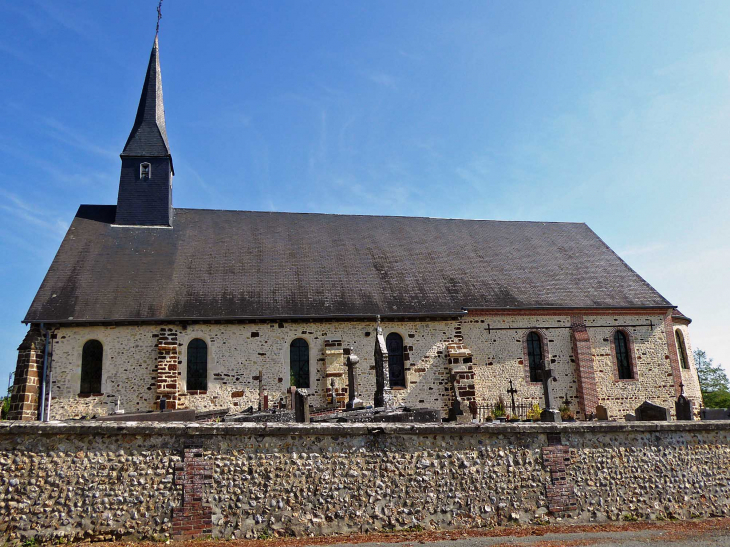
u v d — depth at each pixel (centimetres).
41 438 1032
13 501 1000
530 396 2569
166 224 2792
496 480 1178
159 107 2988
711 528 1170
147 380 2245
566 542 1052
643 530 1153
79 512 1012
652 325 2753
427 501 1134
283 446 1099
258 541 1029
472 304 2595
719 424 1333
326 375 2359
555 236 3275
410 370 2461
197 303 2364
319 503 1086
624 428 1272
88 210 2836
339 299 2502
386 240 3017
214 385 2284
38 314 2208
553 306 2653
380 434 1142
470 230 3238
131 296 2348
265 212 3114
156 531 1024
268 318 2359
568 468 1225
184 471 1053
